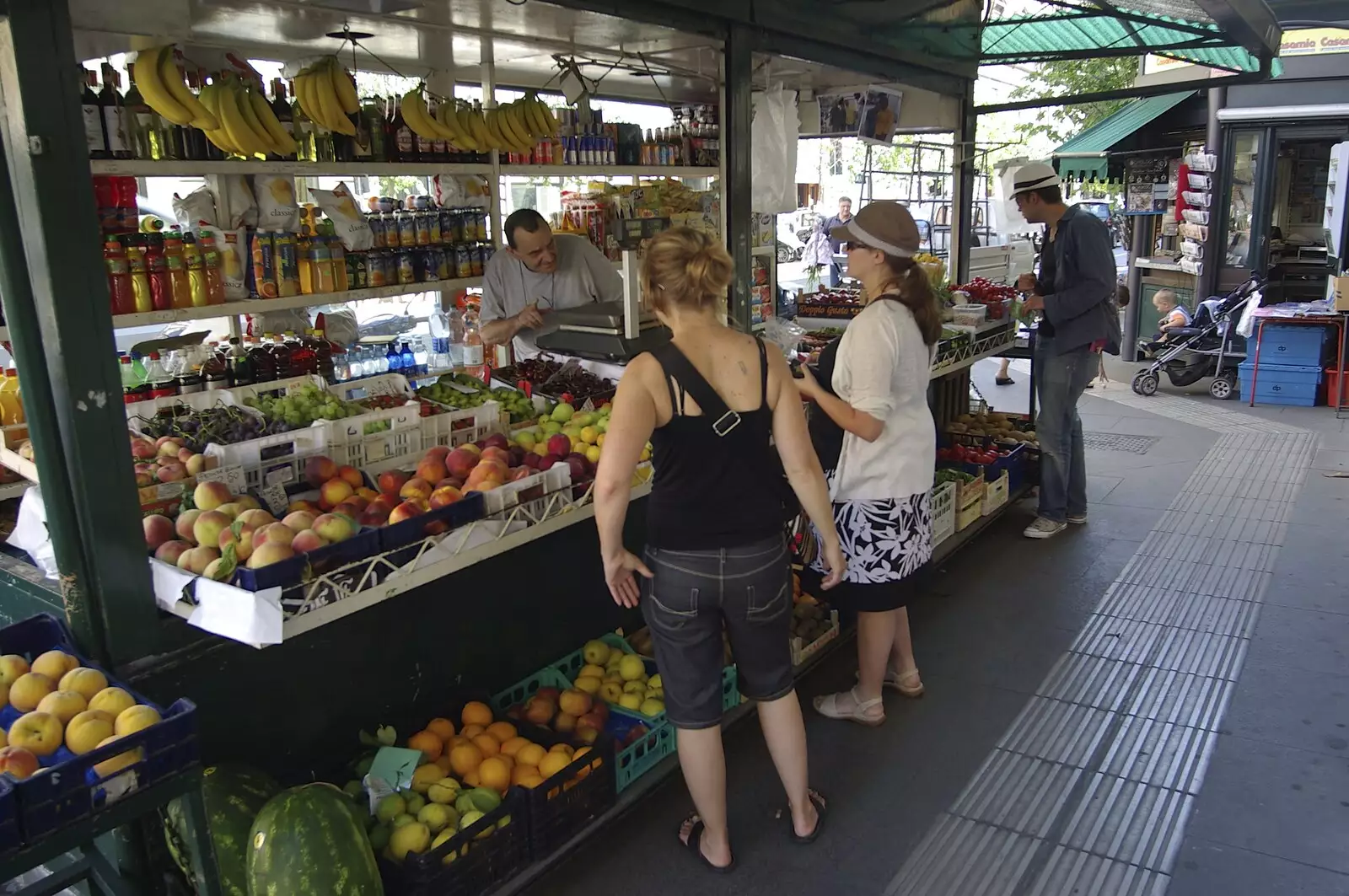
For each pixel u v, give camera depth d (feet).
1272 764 10.48
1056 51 20.57
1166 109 34.12
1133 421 26.30
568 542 11.26
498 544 8.63
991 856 9.23
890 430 10.39
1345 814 9.59
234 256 10.96
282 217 11.63
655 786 9.85
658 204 18.30
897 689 12.22
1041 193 16.46
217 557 7.33
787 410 8.18
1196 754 10.75
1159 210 34.37
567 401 11.68
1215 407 27.73
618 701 10.50
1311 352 27.02
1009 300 19.99
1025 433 20.13
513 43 13.92
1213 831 9.44
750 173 13.71
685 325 8.00
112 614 7.20
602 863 9.30
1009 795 10.16
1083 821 9.69
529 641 10.91
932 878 8.97
